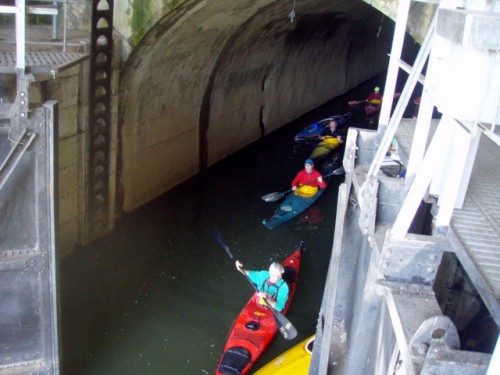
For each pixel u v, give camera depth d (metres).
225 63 11.21
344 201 4.53
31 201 5.06
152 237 9.61
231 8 8.66
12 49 6.56
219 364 6.74
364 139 4.61
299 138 14.92
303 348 6.77
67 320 7.44
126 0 7.86
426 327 2.36
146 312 7.82
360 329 3.62
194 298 8.23
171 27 8.13
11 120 4.77
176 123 10.58
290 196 11.33
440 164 3.42
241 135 13.59
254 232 10.24
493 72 2.21
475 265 2.79
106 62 7.95
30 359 5.57
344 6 13.91
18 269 5.20
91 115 8.12
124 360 6.91
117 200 9.38
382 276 3.06
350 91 21.20
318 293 8.62
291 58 14.77
